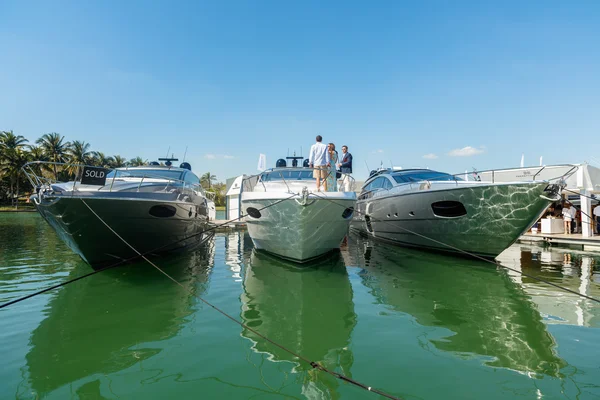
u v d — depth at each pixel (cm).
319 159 770
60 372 307
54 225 673
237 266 779
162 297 529
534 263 813
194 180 986
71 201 551
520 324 424
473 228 808
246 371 310
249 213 816
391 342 373
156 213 687
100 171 596
